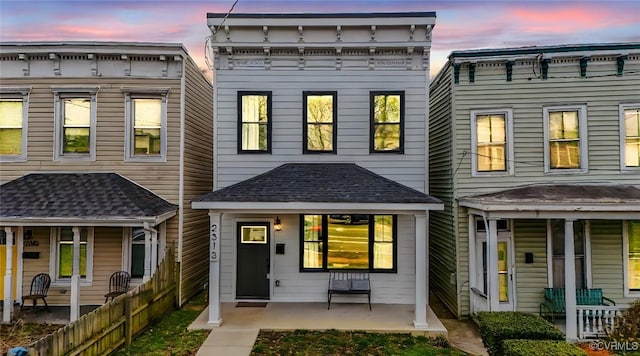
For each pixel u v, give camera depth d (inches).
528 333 226.2
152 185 421.7
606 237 382.3
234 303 399.2
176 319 365.4
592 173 385.4
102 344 258.4
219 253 339.0
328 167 405.7
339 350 285.6
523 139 394.0
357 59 418.0
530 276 385.7
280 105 419.5
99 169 422.0
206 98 510.9
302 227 407.5
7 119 423.8
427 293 395.2
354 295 405.1
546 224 387.2
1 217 348.8
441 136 452.1
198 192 477.1
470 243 389.1
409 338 314.3
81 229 410.6
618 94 386.6
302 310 374.9
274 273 406.6
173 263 406.3
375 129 417.1
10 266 353.4
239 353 276.8
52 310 384.8
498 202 333.4
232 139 418.6
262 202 337.1
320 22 404.2
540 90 393.4
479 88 399.5
